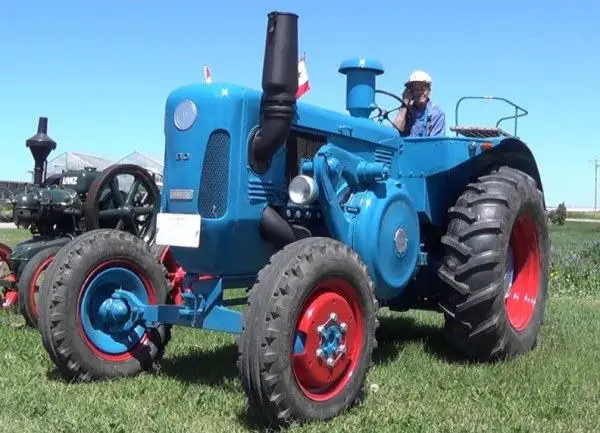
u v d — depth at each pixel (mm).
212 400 4180
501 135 6133
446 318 5242
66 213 7262
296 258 3781
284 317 3637
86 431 3607
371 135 5219
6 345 5551
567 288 10461
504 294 5176
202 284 4453
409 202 5020
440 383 4637
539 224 5789
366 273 4164
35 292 6430
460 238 5090
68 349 4512
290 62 4113
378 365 5102
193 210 4250
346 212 4703
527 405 4191
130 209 7035
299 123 4613
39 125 7844
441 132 6309
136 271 4961
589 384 4633
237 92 4238
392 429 3738
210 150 4227
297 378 3824
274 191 4453
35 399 4148
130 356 4820
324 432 3670
